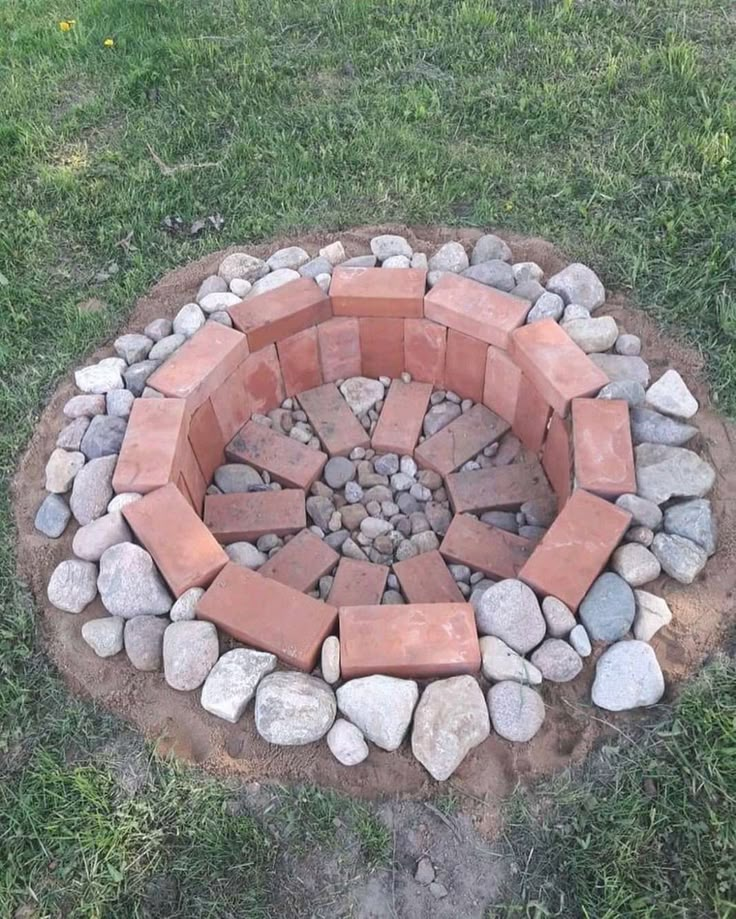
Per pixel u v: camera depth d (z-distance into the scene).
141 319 3.12
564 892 1.93
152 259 3.36
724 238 3.10
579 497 2.40
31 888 2.00
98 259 3.39
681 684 2.17
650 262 3.08
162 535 2.38
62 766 2.16
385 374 3.15
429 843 2.02
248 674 2.15
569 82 3.82
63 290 3.29
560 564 2.28
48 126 3.92
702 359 2.79
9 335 3.14
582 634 2.20
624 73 3.81
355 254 3.23
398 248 3.13
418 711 2.09
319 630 2.21
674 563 2.29
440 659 2.14
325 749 2.11
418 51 4.08
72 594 2.37
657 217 3.22
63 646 2.34
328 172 3.60
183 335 2.93
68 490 2.62
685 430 2.55
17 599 2.44
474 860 2.00
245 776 2.10
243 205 3.52
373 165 3.59
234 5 4.45
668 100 3.66
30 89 4.14
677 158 3.42
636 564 2.28
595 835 1.98
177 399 2.65
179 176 3.64
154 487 2.48
